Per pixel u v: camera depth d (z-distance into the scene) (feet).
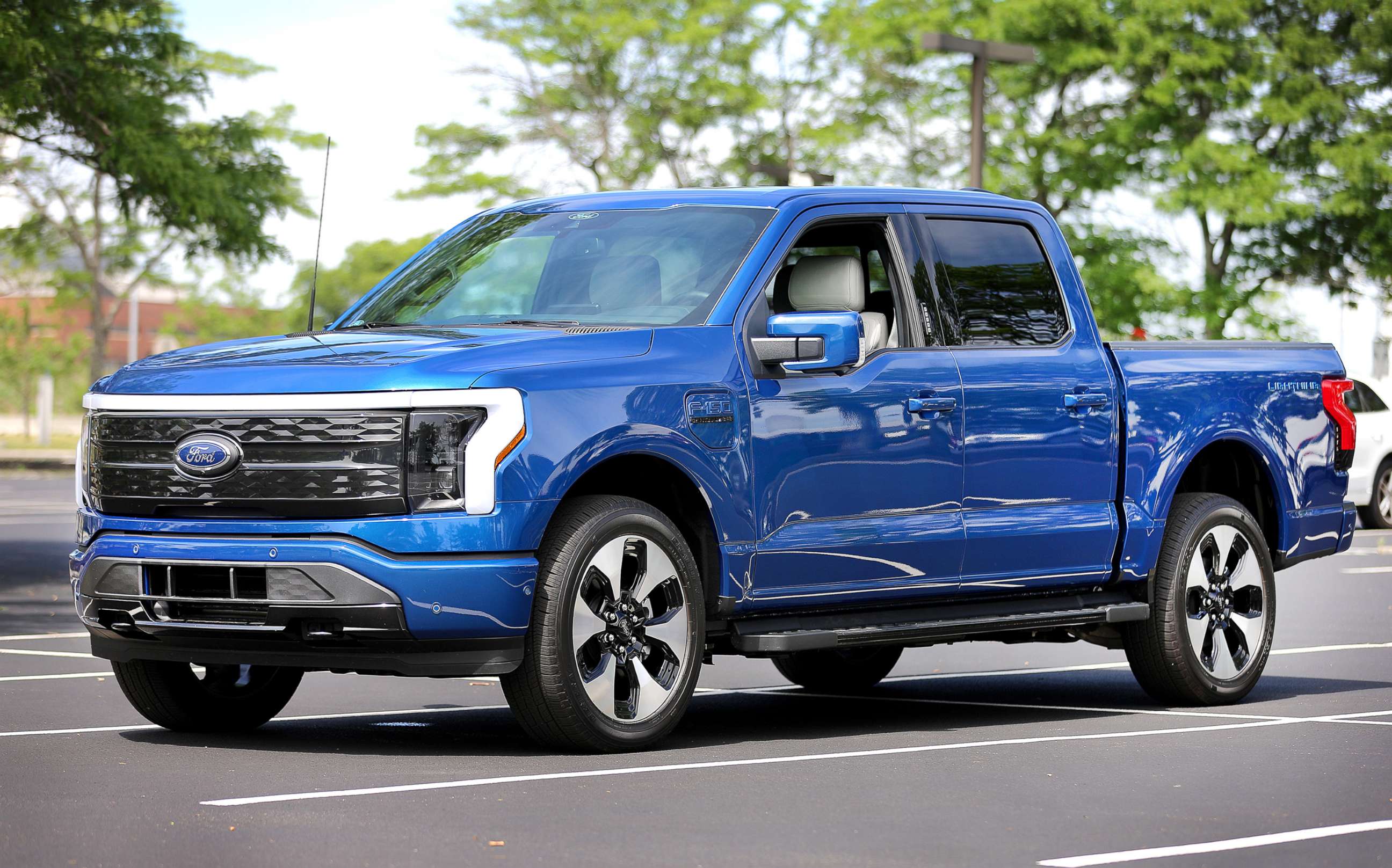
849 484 27.55
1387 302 141.18
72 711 30.27
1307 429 34.71
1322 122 134.31
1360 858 18.97
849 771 24.16
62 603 50.01
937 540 28.45
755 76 173.47
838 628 27.76
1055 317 31.14
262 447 24.32
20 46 96.43
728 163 174.19
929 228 29.78
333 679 35.47
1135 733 28.25
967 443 28.94
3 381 193.77
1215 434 32.78
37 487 112.16
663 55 176.45
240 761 24.72
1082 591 31.42
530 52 177.06
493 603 23.95
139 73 113.80
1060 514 30.30
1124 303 137.39
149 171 112.16
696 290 27.27
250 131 125.49
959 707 32.07
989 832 20.03
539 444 24.18
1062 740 27.32
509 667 24.29
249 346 26.84
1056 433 30.27
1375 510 86.38
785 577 26.91
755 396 26.55
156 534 24.95
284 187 129.18
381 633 23.76
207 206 116.26
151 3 112.27
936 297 29.40
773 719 30.30
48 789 22.40
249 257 123.75
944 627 28.68
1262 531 33.94
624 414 25.04
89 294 185.16
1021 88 137.08
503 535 23.90
